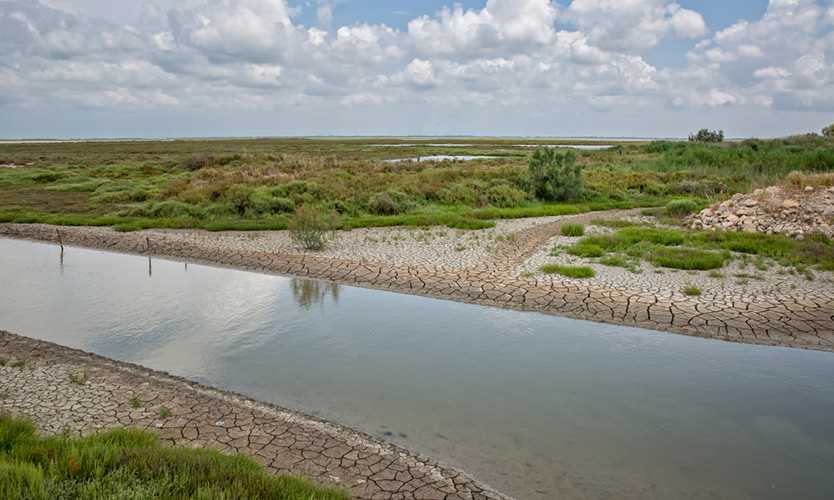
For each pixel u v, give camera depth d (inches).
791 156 1289.4
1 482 124.0
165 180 1173.1
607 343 309.1
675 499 168.7
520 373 268.5
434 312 367.9
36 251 581.6
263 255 528.1
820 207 608.7
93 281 452.4
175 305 382.9
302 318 354.9
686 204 782.5
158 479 136.8
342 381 257.0
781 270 439.5
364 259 506.9
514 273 447.8
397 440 202.5
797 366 276.5
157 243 590.6
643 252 515.2
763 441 205.9
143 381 242.5
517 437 206.1
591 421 219.6
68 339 313.1
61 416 204.8
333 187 918.4
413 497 161.6
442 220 741.3
